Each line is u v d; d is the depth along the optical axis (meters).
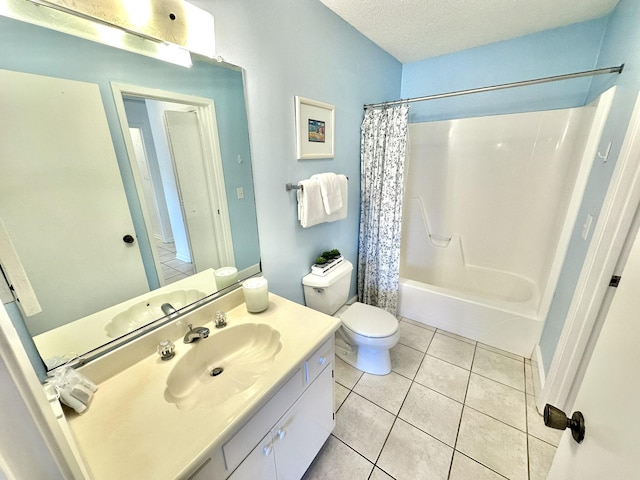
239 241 1.41
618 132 1.26
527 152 2.23
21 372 0.31
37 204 0.76
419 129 2.62
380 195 2.26
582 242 1.48
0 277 0.70
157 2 0.91
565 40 1.96
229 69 1.20
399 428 1.49
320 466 1.32
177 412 0.78
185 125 1.10
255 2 1.24
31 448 0.32
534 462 1.31
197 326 1.18
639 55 1.15
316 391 1.17
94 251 0.89
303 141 1.64
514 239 2.45
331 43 1.70
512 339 2.02
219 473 0.75
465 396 1.68
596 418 0.54
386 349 1.79
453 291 2.28
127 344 0.95
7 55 0.69
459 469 1.29
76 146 0.82
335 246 2.17
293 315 1.25
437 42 2.12
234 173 1.32
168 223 1.09
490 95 2.31
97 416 0.77
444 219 2.75
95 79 0.84
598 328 1.26
